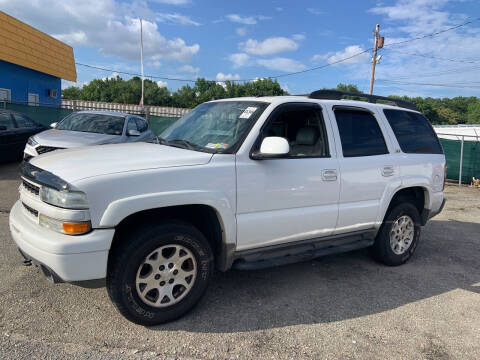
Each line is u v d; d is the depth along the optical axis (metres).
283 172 3.53
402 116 4.89
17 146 10.41
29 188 3.13
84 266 2.73
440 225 7.32
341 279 4.32
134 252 2.87
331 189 3.89
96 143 7.93
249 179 3.34
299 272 4.45
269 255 3.62
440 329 3.34
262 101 3.76
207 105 4.36
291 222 3.63
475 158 14.04
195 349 2.83
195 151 3.34
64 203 2.72
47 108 15.30
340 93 4.30
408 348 3.03
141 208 2.85
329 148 3.95
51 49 19.22
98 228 2.75
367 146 4.32
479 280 4.56
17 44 16.61
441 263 5.09
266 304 3.59
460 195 11.38
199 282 3.23
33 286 3.60
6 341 2.76
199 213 3.35
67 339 2.84
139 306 2.95
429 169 4.94
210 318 3.27
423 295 4.03
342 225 4.06
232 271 4.33
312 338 3.07
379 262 4.88
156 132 16.30
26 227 2.94
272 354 2.83
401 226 4.82
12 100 16.84
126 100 69.50
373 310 3.62
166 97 71.38
